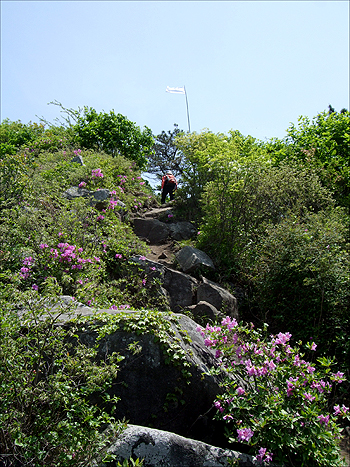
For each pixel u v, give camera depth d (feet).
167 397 10.92
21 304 10.07
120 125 48.75
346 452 13.43
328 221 22.54
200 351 12.41
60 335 9.61
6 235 18.52
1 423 7.67
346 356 17.33
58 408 8.95
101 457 8.46
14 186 22.68
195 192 35.32
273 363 11.38
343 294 18.11
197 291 21.06
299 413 10.97
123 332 11.37
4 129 52.49
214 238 26.48
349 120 39.27
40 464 7.73
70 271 18.01
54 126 49.24
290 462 10.00
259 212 26.63
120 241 23.03
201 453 9.36
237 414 10.62
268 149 42.98
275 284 20.35
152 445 8.98
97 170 30.27
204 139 36.17
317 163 35.32
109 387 10.25
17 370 8.30
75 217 21.67
